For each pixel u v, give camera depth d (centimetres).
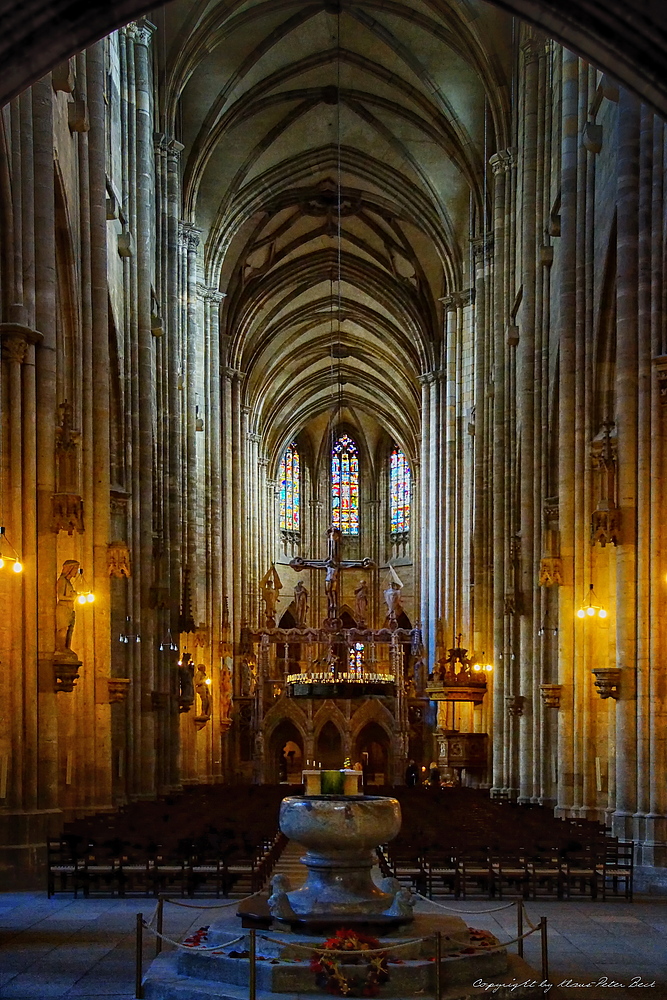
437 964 1219
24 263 2202
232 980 1277
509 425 3988
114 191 3275
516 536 3503
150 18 3716
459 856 2070
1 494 2150
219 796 3466
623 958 1507
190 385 4675
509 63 4088
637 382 2298
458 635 4941
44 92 2258
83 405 2667
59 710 2547
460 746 4606
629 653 2277
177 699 3941
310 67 4897
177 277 4197
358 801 1448
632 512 2284
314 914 1374
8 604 2145
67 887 2133
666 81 1319
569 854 2047
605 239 2609
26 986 1334
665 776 2200
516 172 4038
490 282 4631
